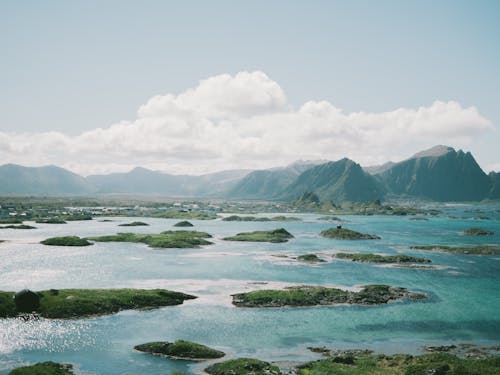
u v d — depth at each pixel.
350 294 87.25
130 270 115.44
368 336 65.44
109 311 74.94
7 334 62.84
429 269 123.25
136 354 56.06
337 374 47.44
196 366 52.34
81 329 65.94
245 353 57.56
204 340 62.31
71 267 118.31
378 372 47.97
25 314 71.56
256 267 123.06
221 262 131.50
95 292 82.12
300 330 67.56
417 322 72.75
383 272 117.75
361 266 127.50
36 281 98.94
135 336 63.25
